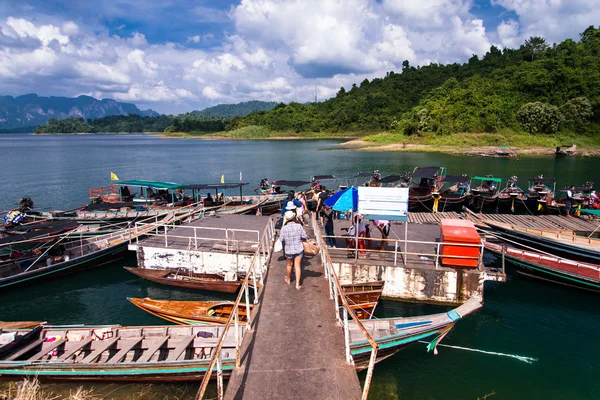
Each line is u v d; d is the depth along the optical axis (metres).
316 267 11.15
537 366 10.25
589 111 82.31
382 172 48.66
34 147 111.75
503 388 9.38
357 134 126.75
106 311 13.68
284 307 8.41
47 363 9.05
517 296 14.44
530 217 21.95
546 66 95.31
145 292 14.70
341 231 16.78
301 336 7.18
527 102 88.00
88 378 9.13
